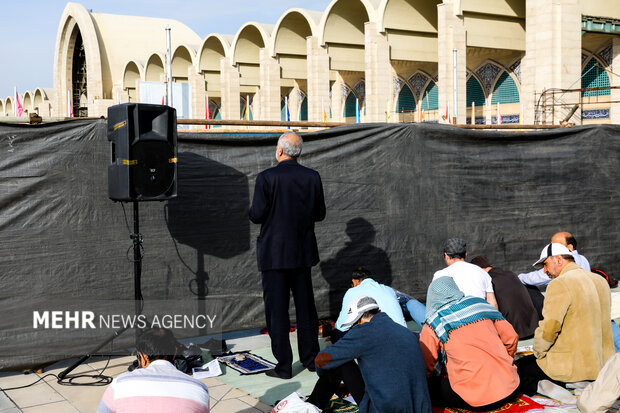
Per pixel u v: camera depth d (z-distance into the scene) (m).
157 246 6.11
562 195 8.38
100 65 55.56
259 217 5.41
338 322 5.81
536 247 8.19
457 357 4.40
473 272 5.72
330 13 31.14
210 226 6.36
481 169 7.77
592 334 4.70
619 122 23.22
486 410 4.39
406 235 7.32
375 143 7.13
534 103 20.41
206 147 6.33
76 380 5.34
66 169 5.67
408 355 4.04
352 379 4.20
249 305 6.57
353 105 38.25
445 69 23.08
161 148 5.22
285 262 5.38
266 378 5.42
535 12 20.34
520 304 6.33
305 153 6.84
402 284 7.30
